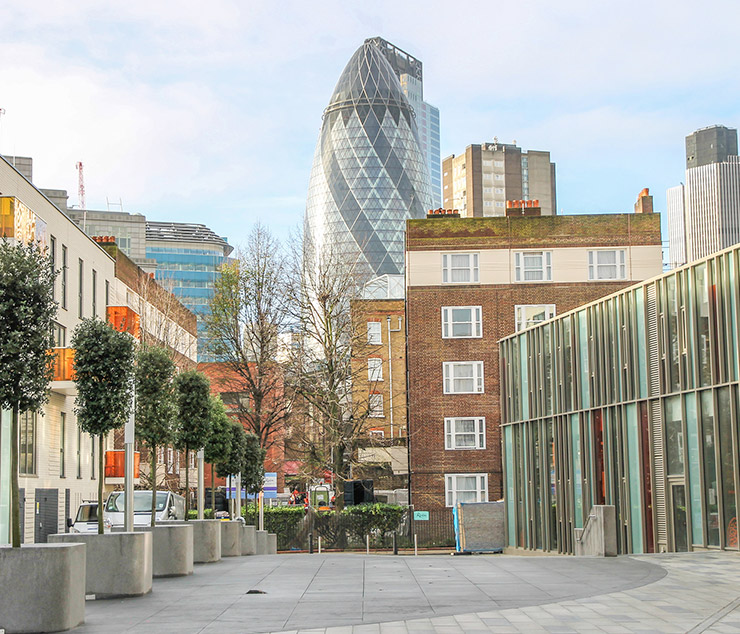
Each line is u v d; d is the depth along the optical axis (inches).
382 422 2849.4
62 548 490.9
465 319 2261.3
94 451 1825.8
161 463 2322.8
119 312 861.8
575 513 1508.4
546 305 2255.2
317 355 2063.2
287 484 3169.3
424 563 933.8
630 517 1306.6
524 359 1760.6
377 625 490.0
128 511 757.9
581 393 1491.1
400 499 2512.3
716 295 1080.2
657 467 1226.0
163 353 909.8
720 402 1069.1
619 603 572.7
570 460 1530.5
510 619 507.5
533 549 1683.1
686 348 1148.5
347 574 797.9
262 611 551.5
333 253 2223.2
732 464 1040.8
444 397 2239.2
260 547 1430.9
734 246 1042.1
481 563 917.8
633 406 1302.9
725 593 621.9
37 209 1462.8
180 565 778.2
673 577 732.0
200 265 7760.8
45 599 485.4
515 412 1815.9
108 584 626.5
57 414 1553.9
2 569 487.5
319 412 2094.0
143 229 5349.4
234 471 1508.4
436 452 2224.4
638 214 2269.9
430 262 2276.1
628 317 1317.7
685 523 1149.1
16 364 528.1
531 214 2313.0
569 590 647.8
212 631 477.1
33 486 1397.6
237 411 2329.0
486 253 2274.9
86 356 708.7
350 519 1903.3
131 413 749.9
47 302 556.1
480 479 2209.6
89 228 5246.1
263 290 2239.2
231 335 2255.2
